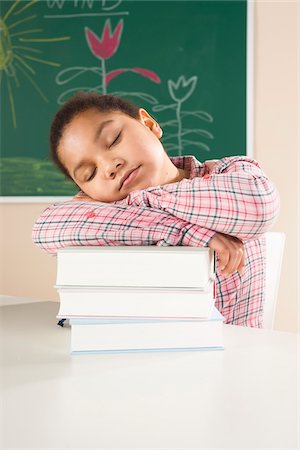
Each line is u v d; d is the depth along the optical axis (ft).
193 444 1.47
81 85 7.83
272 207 2.88
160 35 7.61
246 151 7.41
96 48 7.78
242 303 3.91
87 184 3.41
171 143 7.62
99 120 3.29
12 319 3.23
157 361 2.27
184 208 2.80
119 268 2.39
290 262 7.27
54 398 1.83
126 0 7.68
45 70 7.91
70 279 2.42
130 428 1.58
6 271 8.09
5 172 7.99
